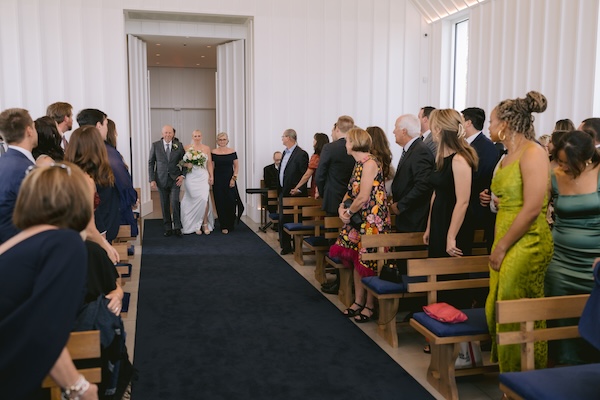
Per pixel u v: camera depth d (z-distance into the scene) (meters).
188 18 9.20
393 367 3.50
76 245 1.55
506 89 7.16
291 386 3.23
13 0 7.95
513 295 2.78
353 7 9.21
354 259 4.32
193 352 3.75
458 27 8.80
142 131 9.73
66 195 1.60
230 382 3.28
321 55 9.19
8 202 2.74
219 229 8.70
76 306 1.53
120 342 2.23
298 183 7.03
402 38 9.38
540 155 2.69
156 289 5.31
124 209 4.53
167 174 7.98
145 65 9.88
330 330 4.18
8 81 8.06
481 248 4.06
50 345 1.44
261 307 4.76
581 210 3.06
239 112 9.82
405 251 4.23
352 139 4.17
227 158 8.31
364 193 4.11
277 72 9.08
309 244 5.50
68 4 8.25
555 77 6.29
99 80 8.46
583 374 2.23
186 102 16.19
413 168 4.19
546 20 6.40
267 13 8.94
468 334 2.95
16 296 1.48
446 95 9.06
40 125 3.50
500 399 3.07
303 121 9.24
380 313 3.92
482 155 3.81
